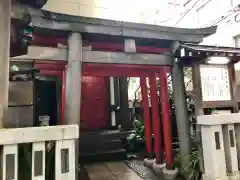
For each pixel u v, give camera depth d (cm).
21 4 366
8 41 246
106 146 774
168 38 481
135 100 1012
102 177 541
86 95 993
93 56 436
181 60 474
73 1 880
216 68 438
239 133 299
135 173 571
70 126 219
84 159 693
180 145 468
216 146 280
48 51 405
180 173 473
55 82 884
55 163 207
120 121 991
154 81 598
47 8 830
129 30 450
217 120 280
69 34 414
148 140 653
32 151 199
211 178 276
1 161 185
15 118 354
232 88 439
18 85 363
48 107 863
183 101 478
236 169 285
